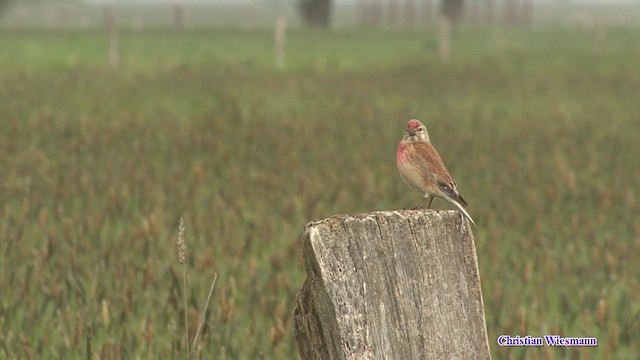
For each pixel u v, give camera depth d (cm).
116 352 999
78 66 4825
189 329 1048
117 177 1898
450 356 627
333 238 605
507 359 1027
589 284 1327
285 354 1044
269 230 1512
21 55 5359
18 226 1467
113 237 1450
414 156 866
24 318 1108
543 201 1831
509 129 2867
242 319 1159
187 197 1734
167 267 1268
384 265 614
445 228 635
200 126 2656
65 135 2455
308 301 629
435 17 11456
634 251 1460
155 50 5950
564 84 4281
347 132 2711
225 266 1331
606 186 1981
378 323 608
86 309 1123
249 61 5334
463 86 4169
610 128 2912
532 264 1395
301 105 3422
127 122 2750
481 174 2108
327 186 1873
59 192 1716
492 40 7094
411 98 3706
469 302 638
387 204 1783
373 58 5772
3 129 2528
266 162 2155
